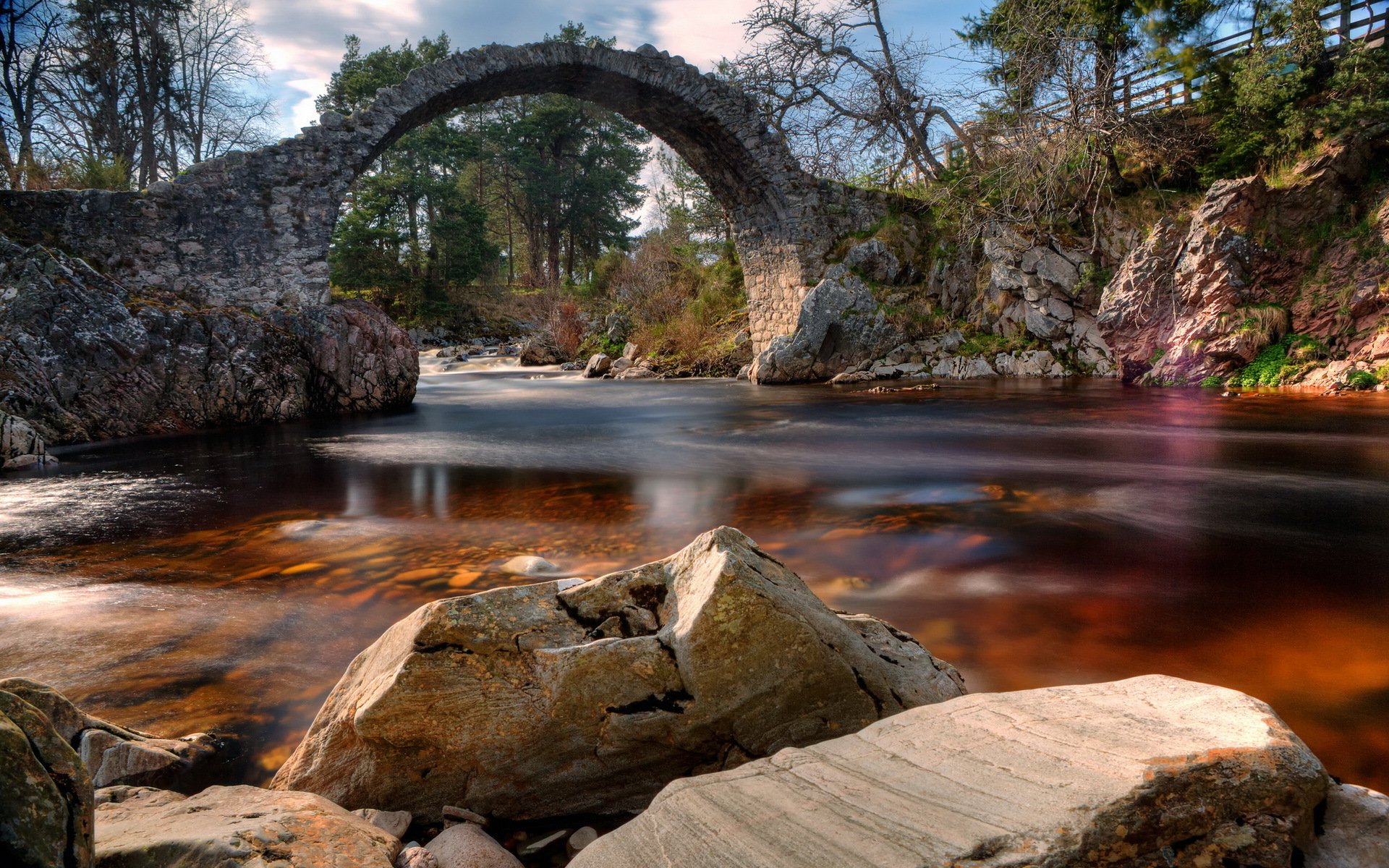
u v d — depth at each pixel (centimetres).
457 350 3133
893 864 132
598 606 243
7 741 124
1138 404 1172
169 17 2814
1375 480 618
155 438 1137
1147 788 139
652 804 169
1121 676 283
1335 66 1536
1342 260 1288
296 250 1456
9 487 759
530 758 222
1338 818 146
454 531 541
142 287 1330
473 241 3756
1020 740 169
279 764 245
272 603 391
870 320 1852
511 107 4412
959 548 462
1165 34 1662
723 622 215
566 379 2162
